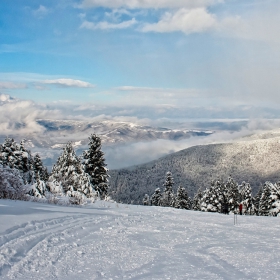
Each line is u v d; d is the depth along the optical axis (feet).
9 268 18.11
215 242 26.84
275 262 20.58
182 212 50.39
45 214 35.17
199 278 17.22
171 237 28.78
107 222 35.65
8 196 54.60
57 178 110.42
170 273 18.15
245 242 26.86
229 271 18.57
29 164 132.87
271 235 30.22
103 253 22.56
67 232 28.12
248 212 176.45
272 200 130.93
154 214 46.03
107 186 120.47
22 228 26.58
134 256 21.94
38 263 19.45
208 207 173.06
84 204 62.23
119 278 17.29
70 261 20.31
